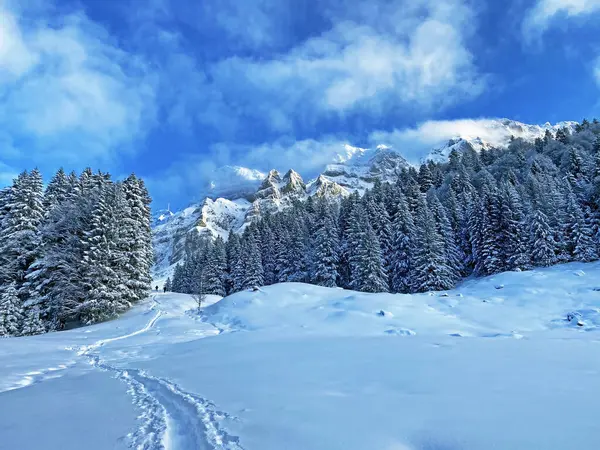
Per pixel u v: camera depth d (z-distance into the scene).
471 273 52.34
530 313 23.47
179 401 6.07
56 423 5.10
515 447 3.36
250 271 60.06
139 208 42.41
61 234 35.12
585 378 6.55
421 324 21.02
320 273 50.69
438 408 4.80
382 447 3.60
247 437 4.12
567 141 82.75
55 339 19.89
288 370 8.41
